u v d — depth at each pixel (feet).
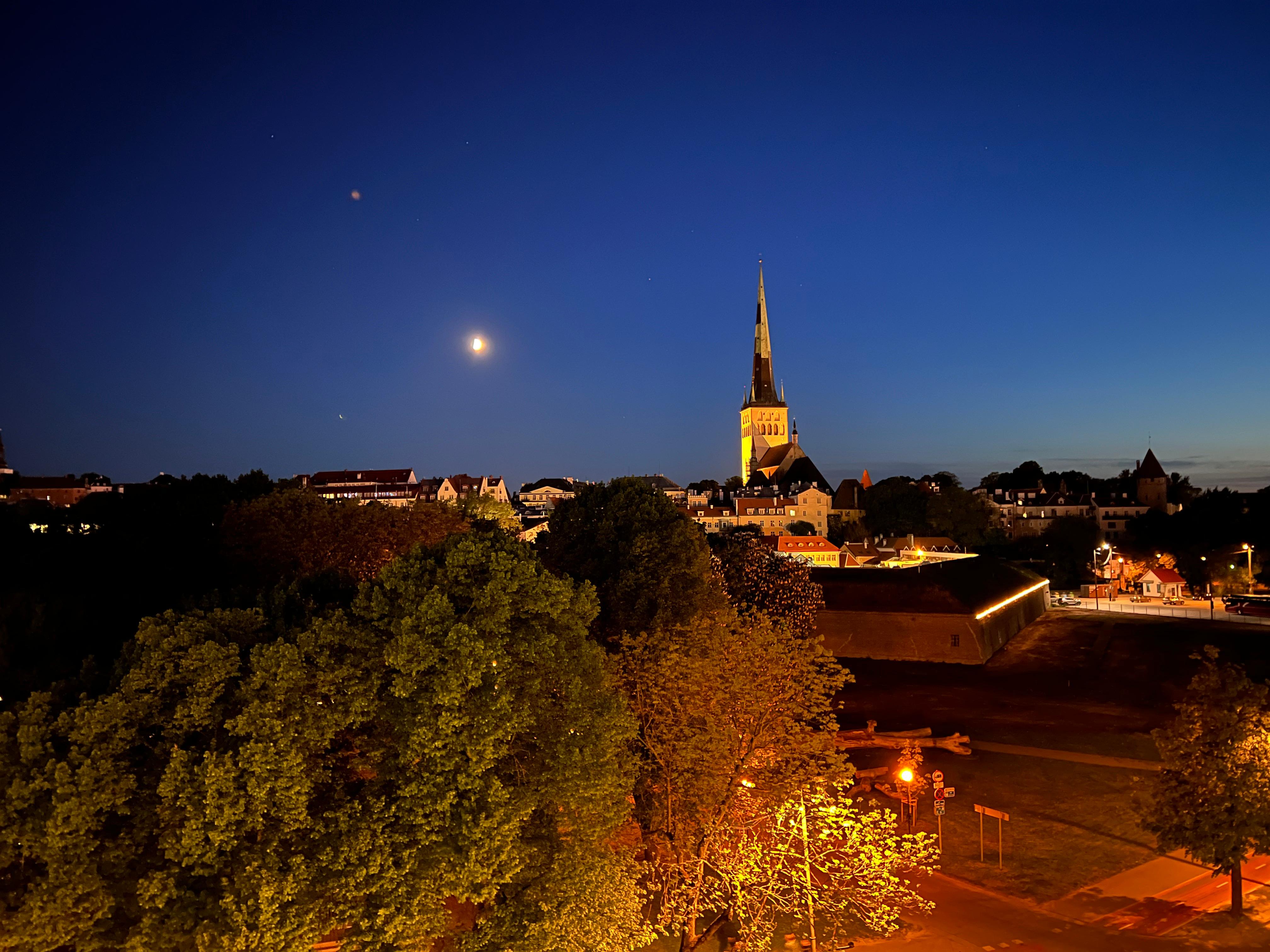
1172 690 208.74
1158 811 98.78
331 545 164.76
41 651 94.22
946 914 96.73
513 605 82.43
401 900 65.26
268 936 59.47
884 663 249.75
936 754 156.15
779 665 101.60
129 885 62.28
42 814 59.06
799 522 629.92
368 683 71.92
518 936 70.90
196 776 60.75
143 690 66.33
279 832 64.90
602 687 85.15
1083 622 311.06
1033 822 122.93
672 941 96.12
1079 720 182.09
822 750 102.73
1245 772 92.43
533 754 79.82
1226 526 408.05
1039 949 88.79
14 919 56.59
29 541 153.99
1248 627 279.08
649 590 131.85
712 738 96.84
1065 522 497.46
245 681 67.05
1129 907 98.02
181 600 118.52
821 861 105.81
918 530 575.38
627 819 97.91
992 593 277.44
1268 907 97.66
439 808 66.54
